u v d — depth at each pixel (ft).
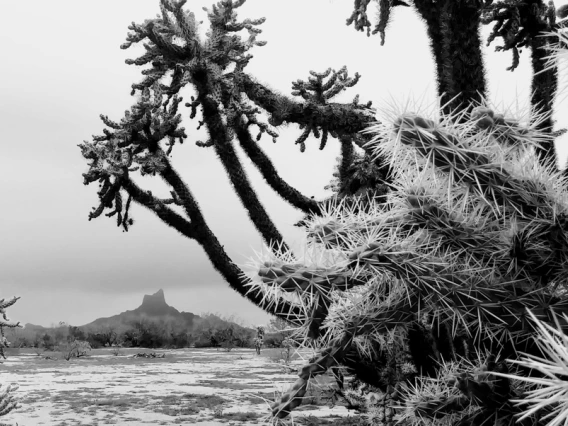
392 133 3.67
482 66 8.24
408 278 3.96
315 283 4.16
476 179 3.68
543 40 10.02
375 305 4.34
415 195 4.17
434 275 3.94
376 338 4.48
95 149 15.83
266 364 201.36
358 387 13.06
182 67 11.92
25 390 109.70
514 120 3.98
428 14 9.39
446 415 4.20
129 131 15.55
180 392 102.47
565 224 3.79
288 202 14.73
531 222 3.83
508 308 3.87
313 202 14.75
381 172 10.31
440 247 4.24
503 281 4.02
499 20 11.07
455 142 3.69
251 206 13.93
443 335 6.74
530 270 3.94
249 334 408.87
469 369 4.15
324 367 4.22
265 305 6.26
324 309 4.33
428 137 3.55
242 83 11.93
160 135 15.72
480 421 3.87
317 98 11.46
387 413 7.99
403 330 4.35
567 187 4.07
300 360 4.38
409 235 4.33
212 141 13.93
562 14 8.01
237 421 65.87
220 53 11.94
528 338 3.80
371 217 4.57
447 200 4.08
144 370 177.06
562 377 2.35
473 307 3.91
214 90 12.07
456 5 8.20
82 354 279.28
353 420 29.40
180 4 11.93
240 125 13.71
